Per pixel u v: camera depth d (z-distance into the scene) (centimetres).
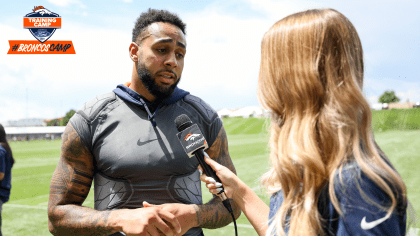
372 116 68
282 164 71
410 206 66
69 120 122
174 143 121
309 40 69
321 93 68
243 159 1134
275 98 75
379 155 63
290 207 72
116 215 106
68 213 113
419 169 784
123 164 114
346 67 68
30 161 1516
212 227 124
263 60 79
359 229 56
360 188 58
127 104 124
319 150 67
